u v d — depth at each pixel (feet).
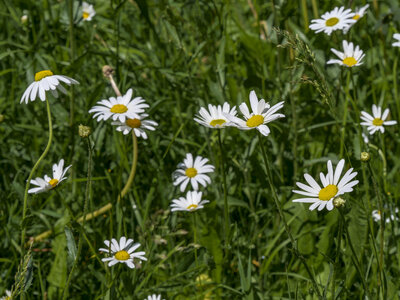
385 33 10.40
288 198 8.70
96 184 9.23
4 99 11.02
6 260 7.59
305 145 9.82
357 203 7.32
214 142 9.32
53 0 13.21
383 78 10.25
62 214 8.77
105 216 8.83
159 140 9.89
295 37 6.29
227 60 10.46
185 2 10.70
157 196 9.21
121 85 9.24
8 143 10.32
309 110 10.09
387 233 7.38
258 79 9.23
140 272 7.26
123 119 6.54
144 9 9.57
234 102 9.71
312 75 8.89
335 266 5.41
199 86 11.20
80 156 9.52
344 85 9.42
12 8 11.28
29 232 8.62
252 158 8.58
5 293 7.36
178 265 7.72
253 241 7.91
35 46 10.69
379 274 5.82
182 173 7.80
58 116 9.75
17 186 8.23
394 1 10.86
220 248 7.52
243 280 6.93
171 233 7.43
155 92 11.02
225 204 7.06
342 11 8.44
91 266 6.76
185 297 7.57
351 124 9.29
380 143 9.11
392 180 8.66
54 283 7.40
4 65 11.57
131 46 11.49
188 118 10.24
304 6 9.20
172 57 11.41
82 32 12.26
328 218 7.45
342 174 7.81
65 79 5.89
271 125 8.62
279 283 7.77
